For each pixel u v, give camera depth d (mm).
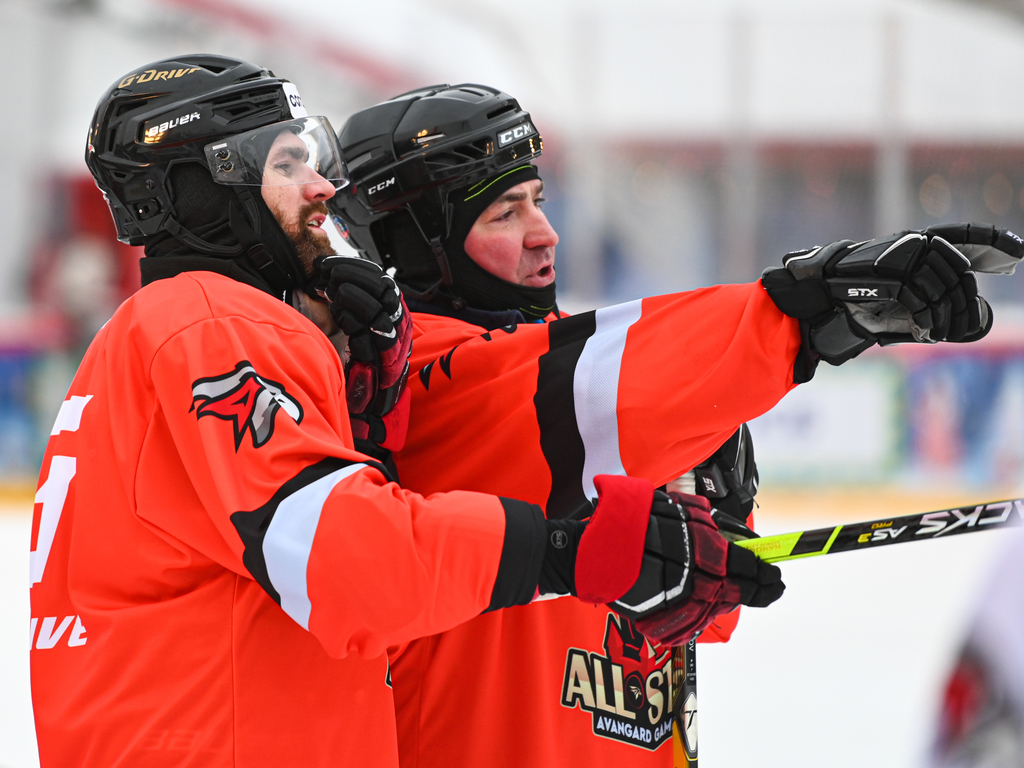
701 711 13367
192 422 4539
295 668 4715
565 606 5992
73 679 4957
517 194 6590
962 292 4750
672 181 29641
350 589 4195
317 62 33094
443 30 32156
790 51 29328
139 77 5477
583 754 5984
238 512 4340
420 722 5859
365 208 6703
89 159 5582
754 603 4594
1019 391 27016
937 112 29641
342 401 4977
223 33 32656
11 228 29781
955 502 26625
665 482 5707
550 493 5633
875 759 11750
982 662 10727
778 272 5125
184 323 4711
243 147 5254
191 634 4699
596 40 30188
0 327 28406
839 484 27031
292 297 5613
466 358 5918
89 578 4973
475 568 4359
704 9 29469
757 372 5145
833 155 29406
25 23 30391
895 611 17875
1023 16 29281
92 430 5074
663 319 5520
